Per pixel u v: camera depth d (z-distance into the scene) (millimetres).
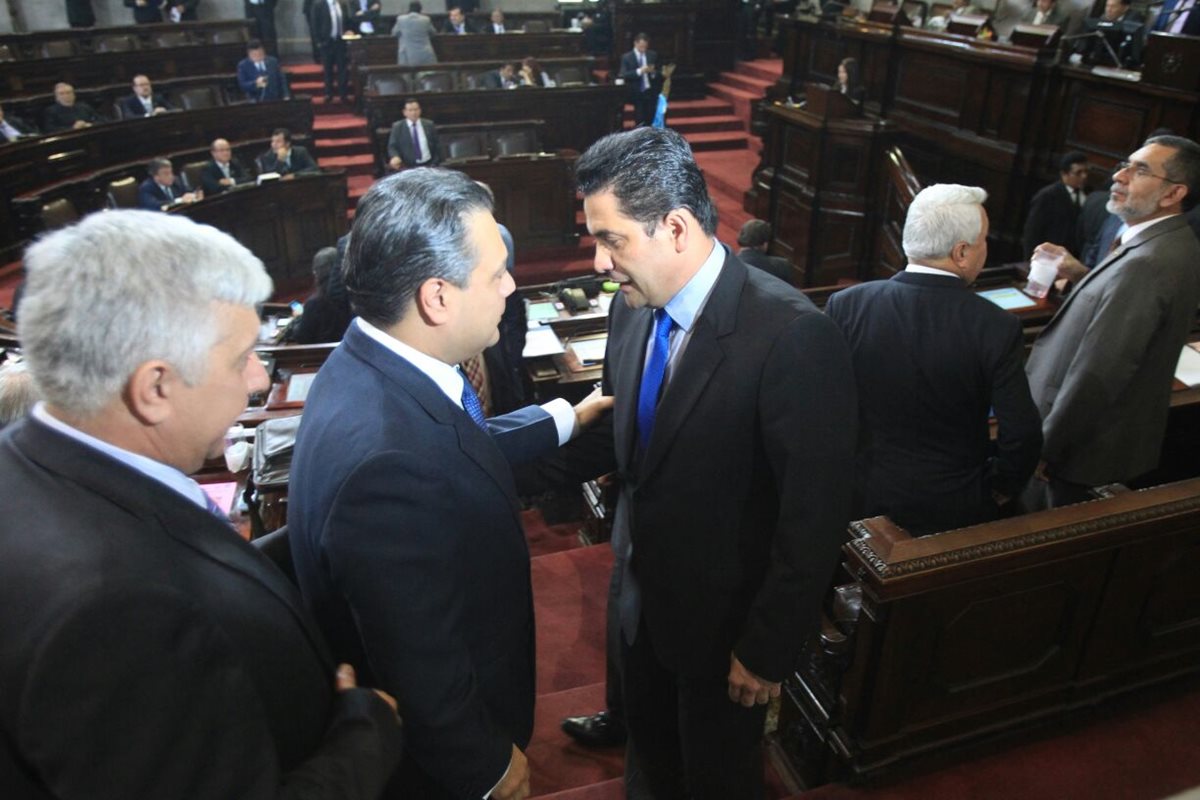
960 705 1816
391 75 10133
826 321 1351
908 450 2074
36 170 7359
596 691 2436
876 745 1774
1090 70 6039
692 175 1322
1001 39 9523
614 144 1303
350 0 11750
